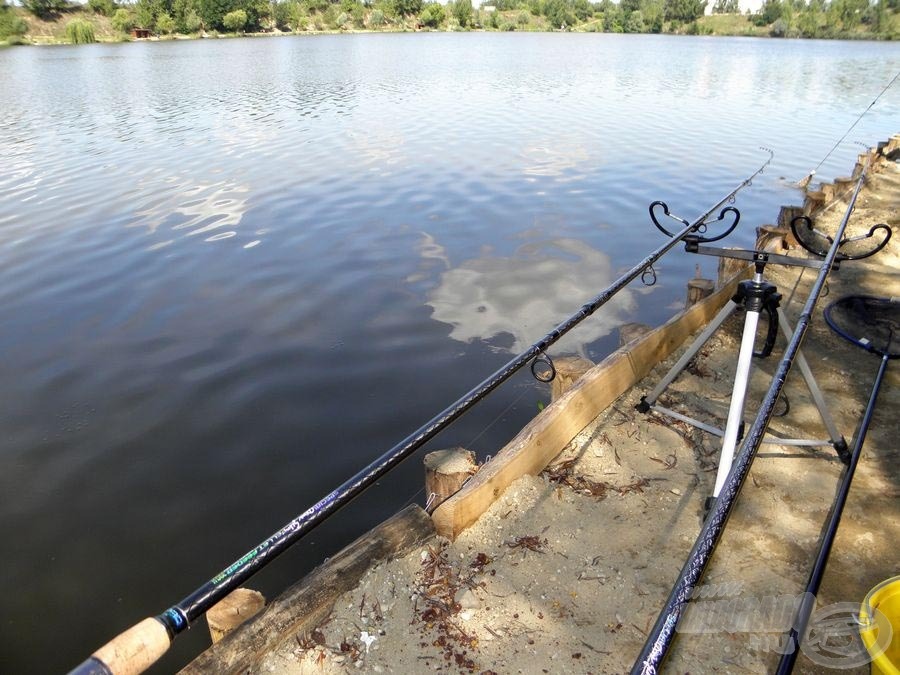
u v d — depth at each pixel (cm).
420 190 1158
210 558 402
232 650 212
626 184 1184
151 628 125
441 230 949
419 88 2638
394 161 1388
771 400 193
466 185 1185
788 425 356
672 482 306
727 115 1933
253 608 237
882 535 276
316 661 218
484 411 525
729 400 376
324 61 3988
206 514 436
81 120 1984
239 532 420
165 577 389
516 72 3266
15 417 541
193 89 2680
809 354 438
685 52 4922
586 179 1219
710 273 789
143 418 536
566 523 280
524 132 1692
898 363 423
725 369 413
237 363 610
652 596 244
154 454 493
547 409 326
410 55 4481
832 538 246
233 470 475
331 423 521
